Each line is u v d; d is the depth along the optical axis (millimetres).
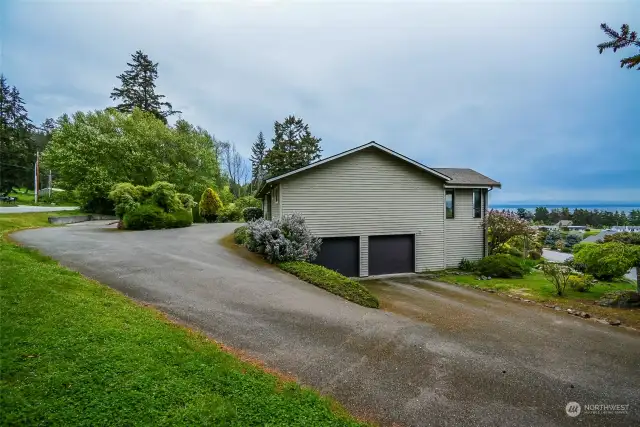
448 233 16281
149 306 6332
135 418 2883
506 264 14422
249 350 5145
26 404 2781
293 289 8711
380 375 4840
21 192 41531
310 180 13750
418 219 15273
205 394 3443
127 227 17922
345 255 14344
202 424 2969
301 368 4816
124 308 5613
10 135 36188
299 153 39062
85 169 26344
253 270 10281
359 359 5285
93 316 4812
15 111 39938
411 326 7145
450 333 6930
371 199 14523
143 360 3807
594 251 12133
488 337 6836
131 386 3283
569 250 28812
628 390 4887
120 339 4230
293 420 3361
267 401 3607
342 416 3688
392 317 7738
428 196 15430
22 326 4047
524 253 18234
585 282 11547
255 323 6211
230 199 38156
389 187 14773
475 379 4941
